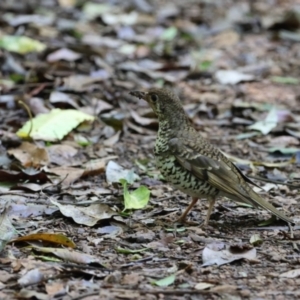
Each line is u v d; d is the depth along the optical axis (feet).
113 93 53.31
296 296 27.50
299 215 36.01
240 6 80.59
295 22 72.74
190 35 69.77
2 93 52.85
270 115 50.55
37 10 74.79
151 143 47.16
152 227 34.06
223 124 51.24
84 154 44.32
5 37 62.23
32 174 38.73
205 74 60.80
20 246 31.19
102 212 34.45
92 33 69.82
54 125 45.65
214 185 33.53
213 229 34.01
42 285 27.66
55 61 58.85
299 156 44.91
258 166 43.57
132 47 65.82
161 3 81.92
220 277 29.01
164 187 39.47
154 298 26.81
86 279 28.45
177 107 34.55
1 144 43.70
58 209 35.04
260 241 32.35
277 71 62.39
